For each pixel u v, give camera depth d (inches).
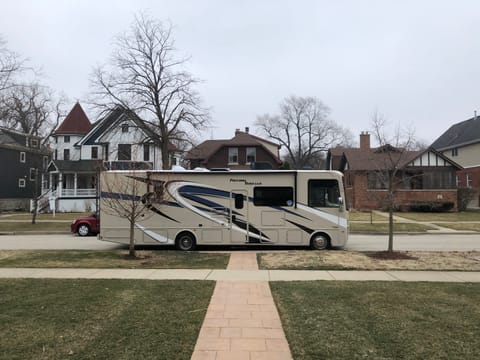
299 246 605.9
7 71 1167.0
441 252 535.5
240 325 239.0
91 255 514.0
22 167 1920.5
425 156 1424.7
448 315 253.9
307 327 233.1
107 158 1350.9
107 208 589.0
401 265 442.3
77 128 2090.3
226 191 585.6
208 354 195.3
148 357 189.6
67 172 1681.8
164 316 254.1
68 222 1147.3
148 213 587.5
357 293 313.3
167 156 1331.2
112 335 218.4
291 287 336.2
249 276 387.9
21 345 203.5
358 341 210.1
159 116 1304.1
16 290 323.6
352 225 994.1
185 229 584.1
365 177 1454.2
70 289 327.3
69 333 221.3
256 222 582.9
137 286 339.3
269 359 189.9
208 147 2116.1
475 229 943.7
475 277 382.0
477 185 1760.6
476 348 199.5
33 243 727.7
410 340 210.7
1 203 1818.4
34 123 2284.7
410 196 1417.3
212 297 303.6
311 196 586.6
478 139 1720.0
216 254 529.3
